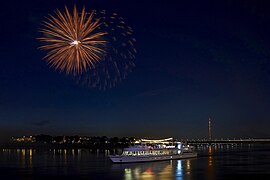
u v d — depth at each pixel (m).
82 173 122.94
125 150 163.38
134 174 119.12
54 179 109.38
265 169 131.38
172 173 120.56
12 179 110.31
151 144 173.38
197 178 108.38
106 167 141.50
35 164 160.50
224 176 111.94
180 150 185.38
